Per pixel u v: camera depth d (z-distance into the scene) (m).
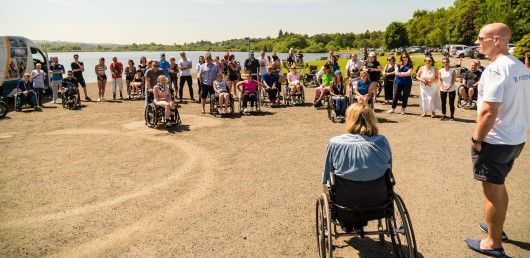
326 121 11.60
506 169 3.94
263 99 15.42
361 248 4.38
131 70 17.78
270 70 14.59
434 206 5.45
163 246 4.57
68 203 5.91
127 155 8.45
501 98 3.63
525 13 51.81
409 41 115.69
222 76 12.91
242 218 5.26
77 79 16.78
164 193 6.23
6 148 9.22
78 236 4.88
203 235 4.81
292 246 4.49
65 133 10.72
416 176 6.69
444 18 92.00
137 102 16.31
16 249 4.59
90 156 8.43
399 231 3.67
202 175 7.06
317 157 8.02
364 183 3.60
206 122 11.77
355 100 11.95
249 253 4.36
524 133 3.88
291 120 11.84
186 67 15.91
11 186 6.68
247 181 6.70
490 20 55.38
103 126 11.54
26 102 14.70
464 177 6.58
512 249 4.24
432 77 11.57
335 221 3.98
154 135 10.26
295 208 5.54
